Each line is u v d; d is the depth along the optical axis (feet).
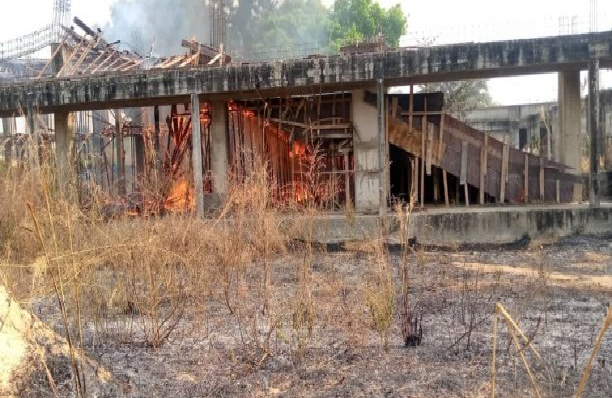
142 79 51.19
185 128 63.46
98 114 81.35
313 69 49.06
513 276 34.37
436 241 47.83
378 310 21.48
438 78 53.78
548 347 20.83
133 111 88.94
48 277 20.38
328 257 41.70
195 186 50.55
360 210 54.80
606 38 45.96
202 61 65.46
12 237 23.97
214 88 50.37
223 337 22.57
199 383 18.03
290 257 38.17
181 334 23.03
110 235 24.91
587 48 46.34
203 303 25.61
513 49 46.96
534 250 44.68
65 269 18.42
